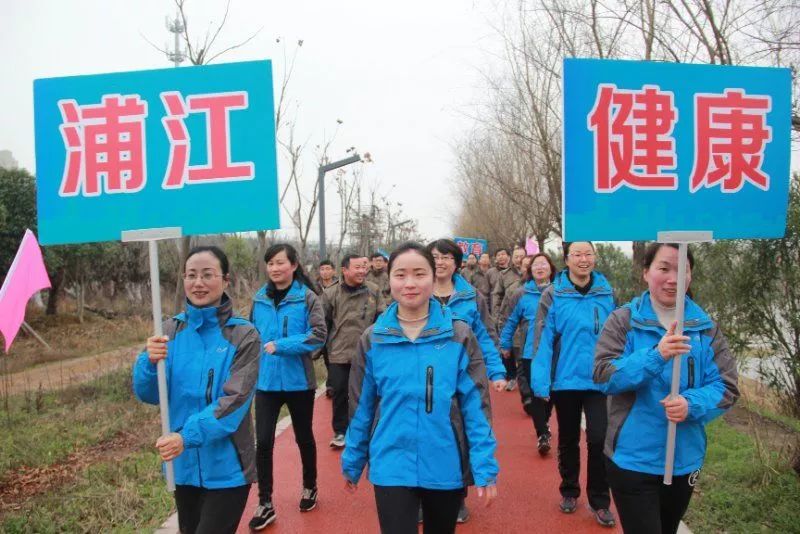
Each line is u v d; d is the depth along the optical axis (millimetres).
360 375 2836
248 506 4531
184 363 2789
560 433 4344
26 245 6543
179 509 2887
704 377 2691
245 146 2971
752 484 4543
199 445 2592
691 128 2967
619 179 2910
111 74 2994
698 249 6891
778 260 5738
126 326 18625
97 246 19391
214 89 2980
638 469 2660
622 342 2809
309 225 13719
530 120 12211
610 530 3979
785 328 5969
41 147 3012
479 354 2777
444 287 4883
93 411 7973
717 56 5910
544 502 4461
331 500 4566
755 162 3014
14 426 7480
